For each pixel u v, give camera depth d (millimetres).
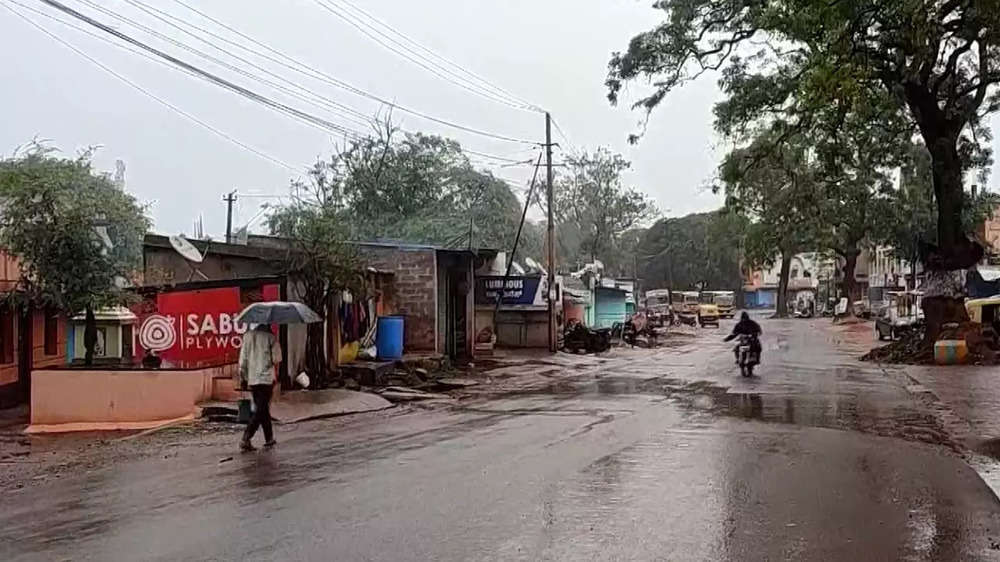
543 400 20391
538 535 8094
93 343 19344
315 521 8727
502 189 51469
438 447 13383
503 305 40000
